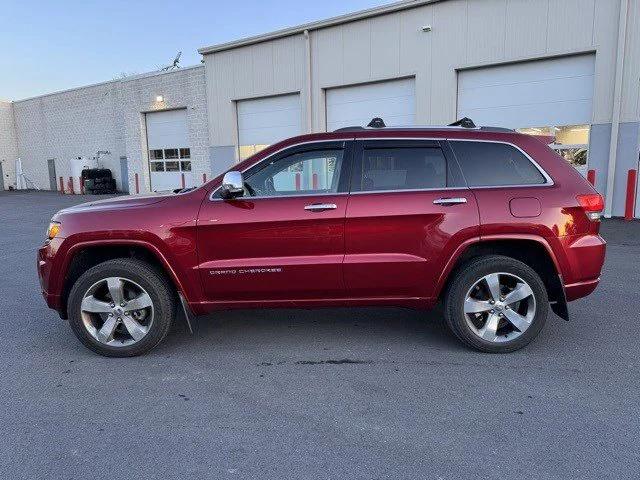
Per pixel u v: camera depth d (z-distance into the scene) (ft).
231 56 59.00
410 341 14.34
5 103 105.81
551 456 8.71
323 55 51.29
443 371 12.27
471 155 13.25
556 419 9.95
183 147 71.10
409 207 12.79
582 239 12.92
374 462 8.65
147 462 8.79
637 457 8.64
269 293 13.34
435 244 12.84
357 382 11.78
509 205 12.77
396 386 11.52
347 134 13.52
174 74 68.74
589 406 10.43
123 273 13.08
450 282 13.25
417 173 13.20
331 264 12.94
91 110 90.43
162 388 11.66
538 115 40.29
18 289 20.92
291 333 15.16
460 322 13.14
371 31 47.70
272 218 12.85
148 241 12.91
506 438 9.31
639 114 35.63
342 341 14.44
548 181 13.07
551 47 38.50
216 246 13.01
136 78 73.67
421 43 44.80
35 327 16.10
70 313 13.30
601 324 15.38
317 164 13.41
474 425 9.78
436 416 10.16
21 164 107.55
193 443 9.35
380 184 13.17
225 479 8.27
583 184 13.17
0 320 16.83
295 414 10.35
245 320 16.44
